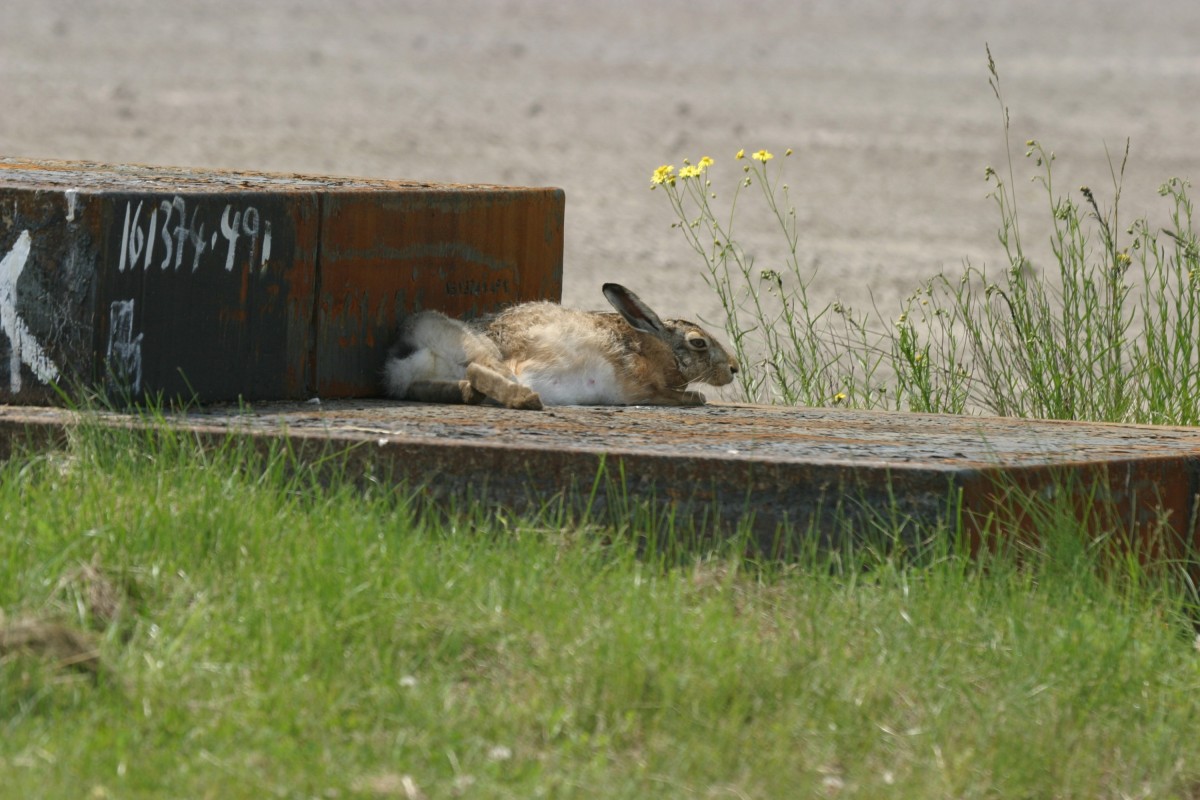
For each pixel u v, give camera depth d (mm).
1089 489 15719
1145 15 141625
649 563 14953
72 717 11586
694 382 21312
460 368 19500
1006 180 62969
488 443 15672
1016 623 13773
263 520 14414
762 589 14484
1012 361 24484
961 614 13883
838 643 13406
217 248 17609
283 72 94000
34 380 16953
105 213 16594
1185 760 12828
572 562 14391
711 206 56656
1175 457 16547
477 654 13000
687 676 12609
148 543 13898
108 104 76750
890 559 14500
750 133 74500
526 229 21906
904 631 13680
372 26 125562
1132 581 15211
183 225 17234
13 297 16922
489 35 122750
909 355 23531
